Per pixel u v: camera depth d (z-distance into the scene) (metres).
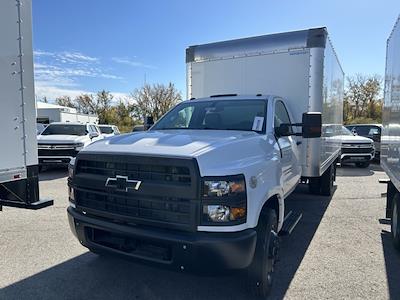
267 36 5.91
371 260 4.39
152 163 2.94
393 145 4.77
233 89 6.23
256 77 6.02
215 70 6.41
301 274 3.96
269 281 3.41
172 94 55.28
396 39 4.68
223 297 3.40
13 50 3.28
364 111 51.00
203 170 2.81
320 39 5.49
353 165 15.86
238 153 3.18
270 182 3.45
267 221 3.29
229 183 2.84
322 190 8.15
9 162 3.29
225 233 2.80
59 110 28.39
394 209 4.87
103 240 3.35
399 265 4.24
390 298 3.42
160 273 3.93
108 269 4.03
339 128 9.53
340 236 5.35
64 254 4.48
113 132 25.66
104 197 3.25
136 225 3.04
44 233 5.34
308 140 5.62
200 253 2.75
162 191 2.89
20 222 5.94
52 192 8.70
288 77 5.76
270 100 4.65
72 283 3.69
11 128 3.30
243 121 4.38
